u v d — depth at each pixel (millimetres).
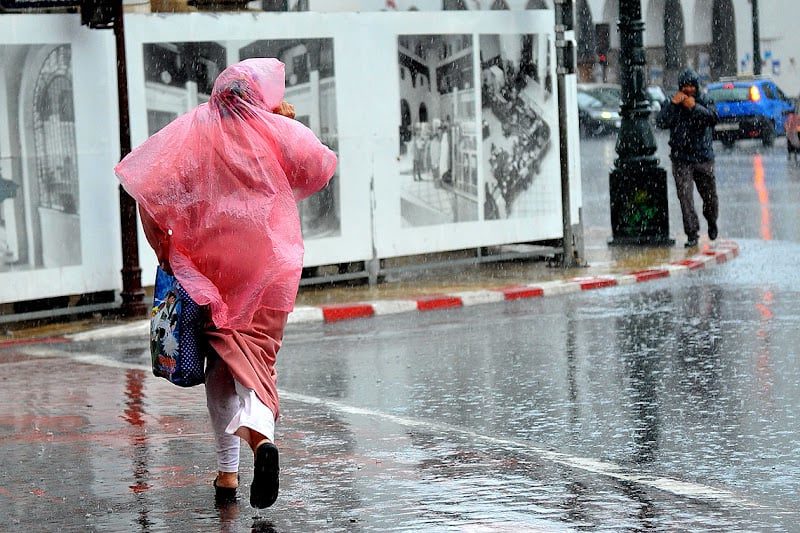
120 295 39938
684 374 28094
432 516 17547
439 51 45781
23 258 38219
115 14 37531
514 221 48031
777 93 115688
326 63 43312
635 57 53000
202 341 17391
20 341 36375
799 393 25688
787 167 90438
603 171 93438
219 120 17359
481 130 47000
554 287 42969
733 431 22703
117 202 39875
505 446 21938
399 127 45000
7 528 17484
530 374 28781
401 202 45281
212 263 17359
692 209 52438
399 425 23875
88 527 17438
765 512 17531
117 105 39250
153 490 19391
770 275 44781
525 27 47688
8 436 23734
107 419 25125
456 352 32188
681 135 52250
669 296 40656
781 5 174250
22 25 37750
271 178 17359
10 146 37844
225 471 18844
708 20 175875
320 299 41812
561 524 17047
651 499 18281
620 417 24094
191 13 40750
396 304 40438
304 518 17594
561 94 46656
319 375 29562
